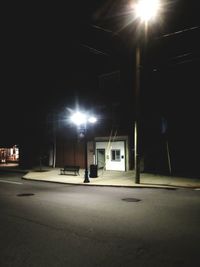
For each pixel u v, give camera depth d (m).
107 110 23.52
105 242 6.21
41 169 26.22
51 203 10.72
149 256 5.40
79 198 11.68
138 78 15.45
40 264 5.08
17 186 16.03
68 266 4.98
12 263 5.14
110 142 23.17
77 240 6.37
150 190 13.63
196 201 10.82
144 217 8.39
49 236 6.69
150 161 21.30
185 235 6.66
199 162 19.36
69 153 26.77
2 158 37.41
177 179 17.00
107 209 9.52
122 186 14.81
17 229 7.32
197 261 5.16
